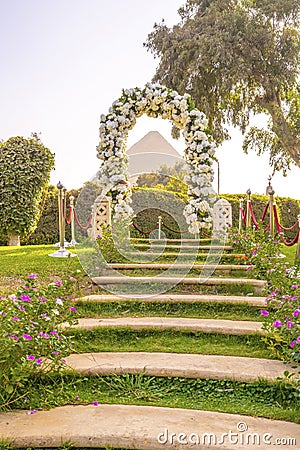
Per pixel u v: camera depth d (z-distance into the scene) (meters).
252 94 17.09
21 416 3.09
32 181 11.80
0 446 2.74
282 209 15.49
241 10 16.11
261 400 3.42
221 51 15.10
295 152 16.42
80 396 3.43
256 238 7.90
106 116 6.92
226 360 3.93
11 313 3.40
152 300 5.31
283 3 16.02
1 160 11.73
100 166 6.95
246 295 5.61
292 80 15.77
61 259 7.73
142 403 3.34
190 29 16.70
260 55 15.43
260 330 4.40
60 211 8.57
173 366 3.76
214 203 6.87
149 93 6.88
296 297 4.07
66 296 4.45
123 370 3.72
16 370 3.09
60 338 3.61
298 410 3.28
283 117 16.72
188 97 6.97
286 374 3.30
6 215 11.64
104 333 4.51
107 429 2.90
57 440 2.82
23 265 7.16
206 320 4.81
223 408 3.29
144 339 4.49
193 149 6.79
